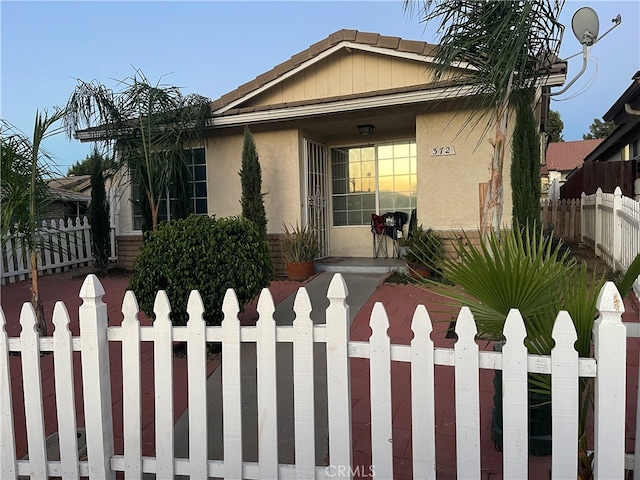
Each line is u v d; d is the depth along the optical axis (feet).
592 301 6.96
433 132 26.32
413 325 7.04
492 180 14.56
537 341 7.27
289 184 29.35
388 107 25.84
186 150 31.50
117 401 12.18
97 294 8.11
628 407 10.57
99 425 8.11
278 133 29.43
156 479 8.09
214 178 30.94
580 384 7.14
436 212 26.48
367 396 11.86
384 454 7.23
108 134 27.76
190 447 7.89
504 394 6.76
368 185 32.96
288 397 11.91
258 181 27.68
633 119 36.24
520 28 12.16
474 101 22.79
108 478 8.21
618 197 23.70
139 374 8.07
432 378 6.99
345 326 7.29
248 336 7.67
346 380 7.31
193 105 27.91
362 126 29.45
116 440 10.26
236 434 7.75
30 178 16.10
